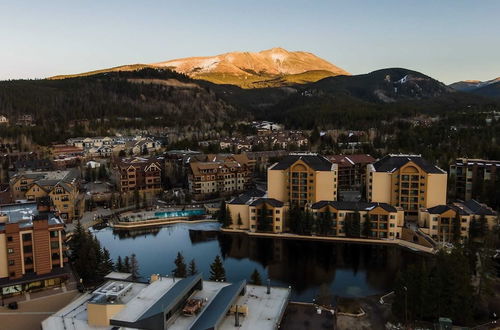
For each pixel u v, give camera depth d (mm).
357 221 157500
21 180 198125
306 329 79375
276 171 181000
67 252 138000
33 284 111688
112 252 149625
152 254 147500
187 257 144125
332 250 149750
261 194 187750
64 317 82062
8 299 106312
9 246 110312
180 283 88938
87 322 80000
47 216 119000
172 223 185625
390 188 174625
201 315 79750
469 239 135500
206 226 181250
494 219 148875
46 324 79562
